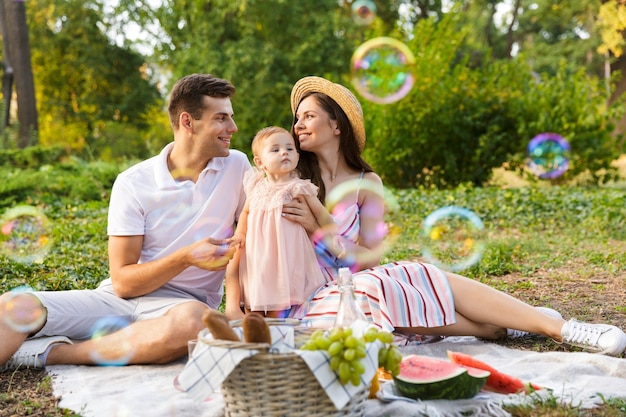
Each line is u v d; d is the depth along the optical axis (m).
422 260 7.06
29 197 11.53
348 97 4.04
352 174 4.12
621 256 6.81
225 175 3.94
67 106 28.67
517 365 3.47
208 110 3.79
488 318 3.77
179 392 3.18
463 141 14.20
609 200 10.26
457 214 9.66
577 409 2.83
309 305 3.68
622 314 4.70
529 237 8.25
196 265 3.59
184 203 3.86
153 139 24.23
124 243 3.80
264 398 2.61
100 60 28.22
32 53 28.50
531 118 14.17
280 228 3.66
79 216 10.19
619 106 14.13
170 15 23.75
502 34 36.72
